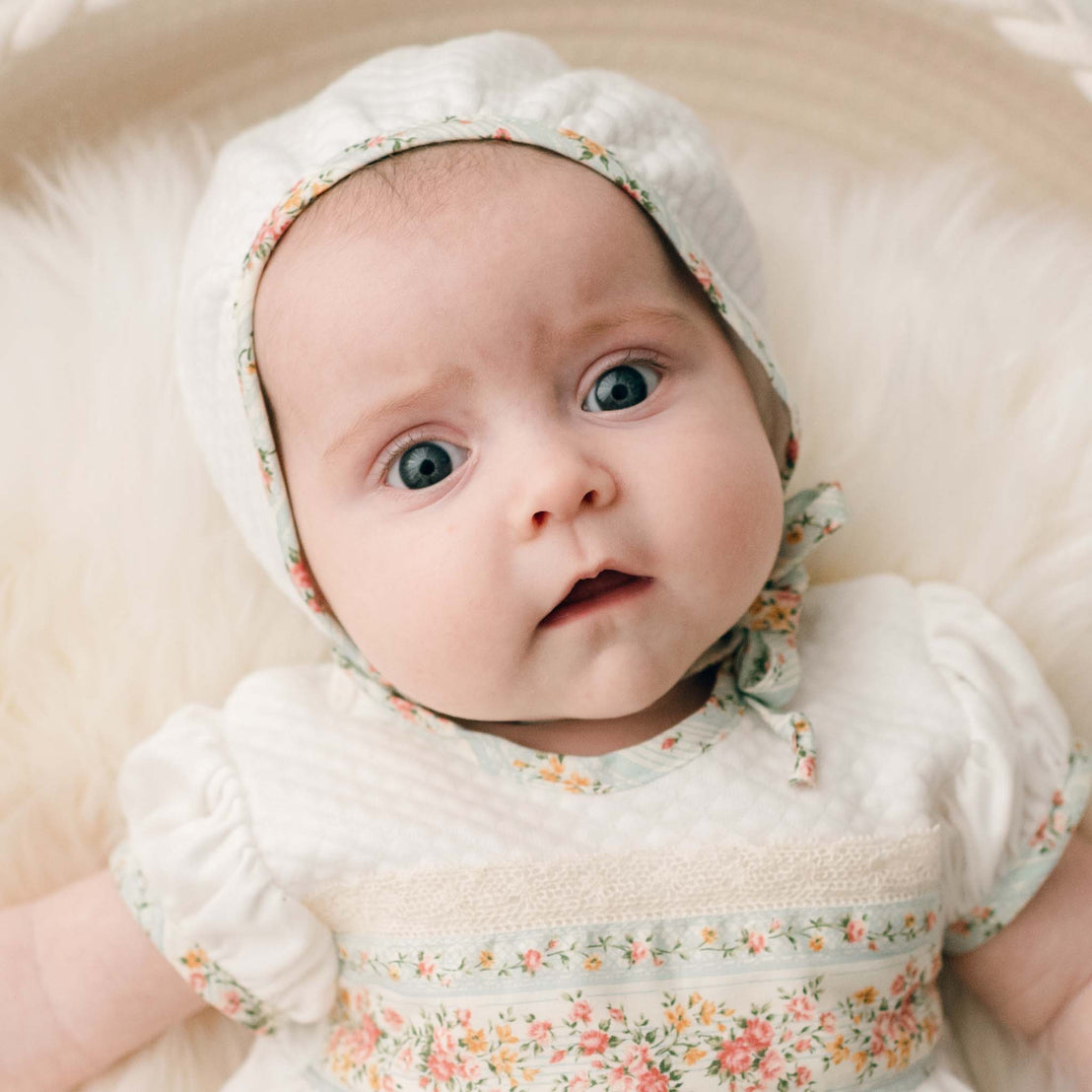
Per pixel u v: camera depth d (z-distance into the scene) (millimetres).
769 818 1052
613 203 998
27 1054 1149
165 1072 1208
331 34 1417
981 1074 1208
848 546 1320
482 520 947
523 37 1202
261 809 1114
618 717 1085
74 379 1316
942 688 1150
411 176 979
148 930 1134
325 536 1020
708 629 1009
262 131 1163
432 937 1053
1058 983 1151
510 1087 1017
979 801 1116
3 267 1341
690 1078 1008
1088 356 1291
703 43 1471
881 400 1322
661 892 1035
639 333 989
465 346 939
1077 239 1332
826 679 1162
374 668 1105
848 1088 1021
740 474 987
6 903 1239
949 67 1395
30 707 1273
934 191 1364
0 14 1271
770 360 1092
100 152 1378
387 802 1094
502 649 966
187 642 1296
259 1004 1146
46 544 1290
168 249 1336
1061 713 1175
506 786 1084
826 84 1468
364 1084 1089
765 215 1399
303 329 976
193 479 1301
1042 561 1282
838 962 1029
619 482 953
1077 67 1248
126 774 1181
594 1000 1018
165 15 1334
